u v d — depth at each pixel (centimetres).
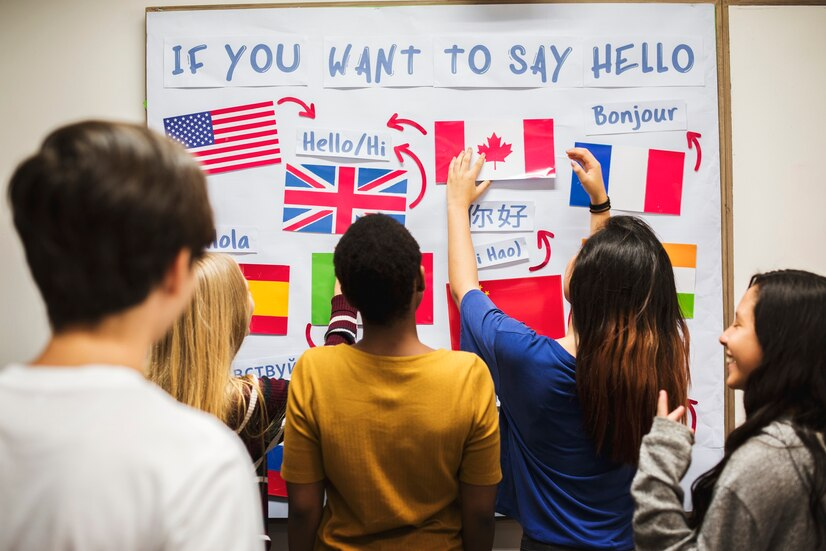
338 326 124
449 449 93
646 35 144
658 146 145
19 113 144
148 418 49
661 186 145
